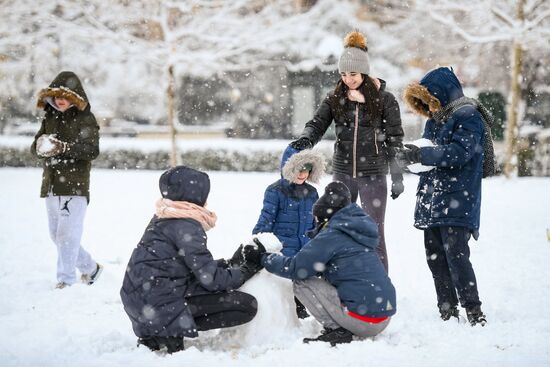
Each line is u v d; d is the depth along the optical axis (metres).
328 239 9.32
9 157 46.78
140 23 46.88
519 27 37.94
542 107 53.75
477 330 10.00
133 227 21.56
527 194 30.61
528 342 9.37
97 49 51.28
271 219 10.95
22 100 57.88
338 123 12.27
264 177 39.94
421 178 11.10
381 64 55.97
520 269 15.00
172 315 8.81
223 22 46.19
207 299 9.02
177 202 9.12
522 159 42.28
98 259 16.45
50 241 18.95
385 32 57.44
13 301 12.00
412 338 9.56
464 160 10.29
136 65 58.44
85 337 9.74
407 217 23.27
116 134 60.25
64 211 13.12
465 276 10.45
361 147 12.12
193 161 46.16
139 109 62.72
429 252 11.05
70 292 12.66
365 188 12.23
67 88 13.13
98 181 36.59
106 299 12.29
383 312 9.28
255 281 9.58
